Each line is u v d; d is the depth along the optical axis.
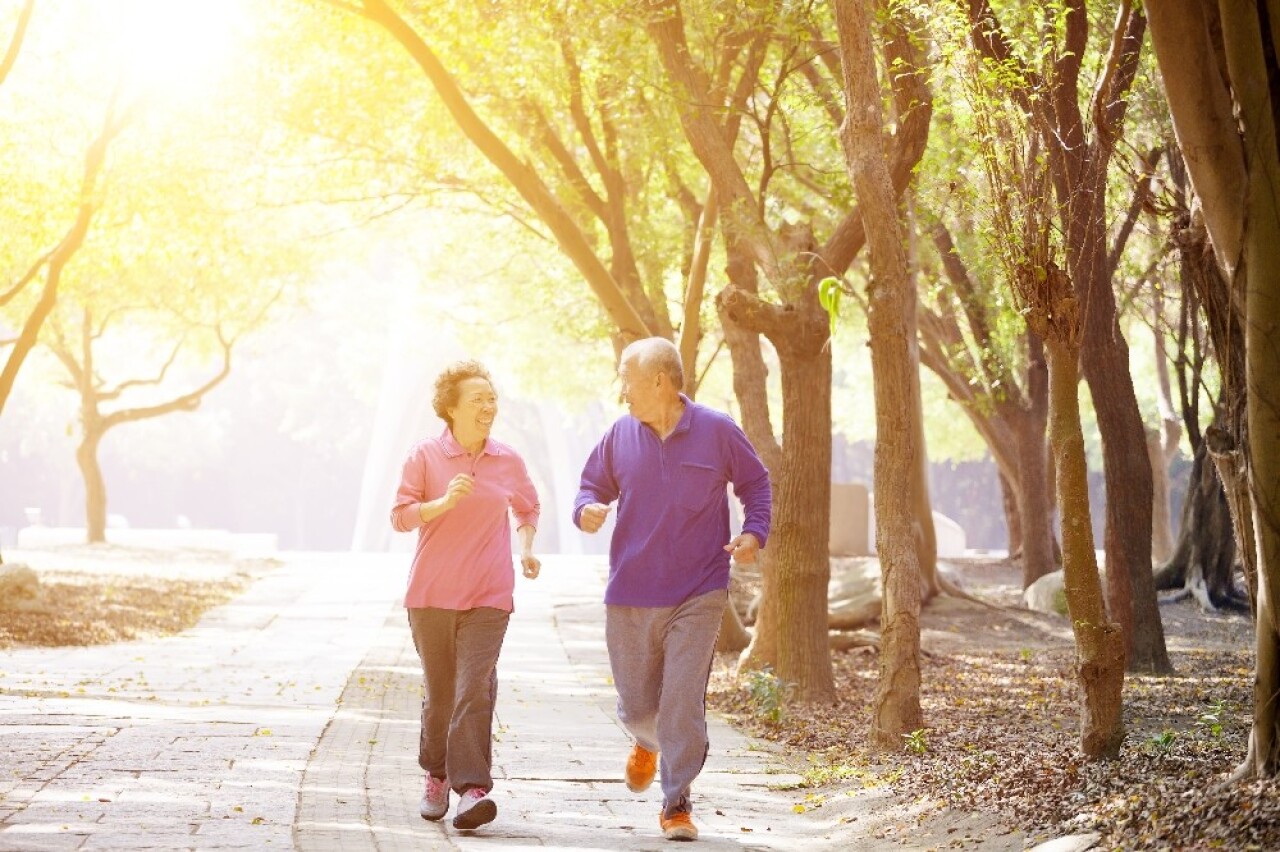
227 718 9.26
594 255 15.08
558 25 13.34
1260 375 5.14
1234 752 6.51
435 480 6.02
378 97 18.17
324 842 5.29
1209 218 5.29
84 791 6.18
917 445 21.09
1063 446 6.65
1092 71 11.93
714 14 12.55
